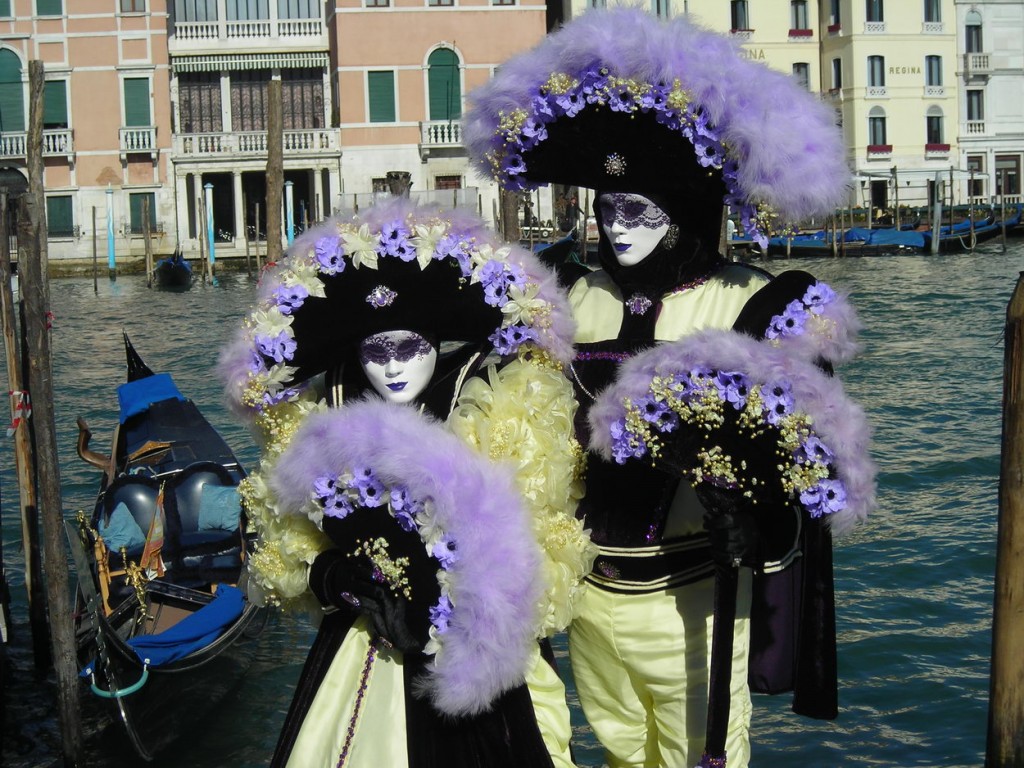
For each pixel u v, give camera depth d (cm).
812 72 4212
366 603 352
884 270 3042
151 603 705
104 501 729
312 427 353
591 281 398
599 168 374
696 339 346
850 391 1433
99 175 3669
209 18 3741
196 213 3712
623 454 353
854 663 664
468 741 354
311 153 3588
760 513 360
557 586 351
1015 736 378
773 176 350
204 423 873
